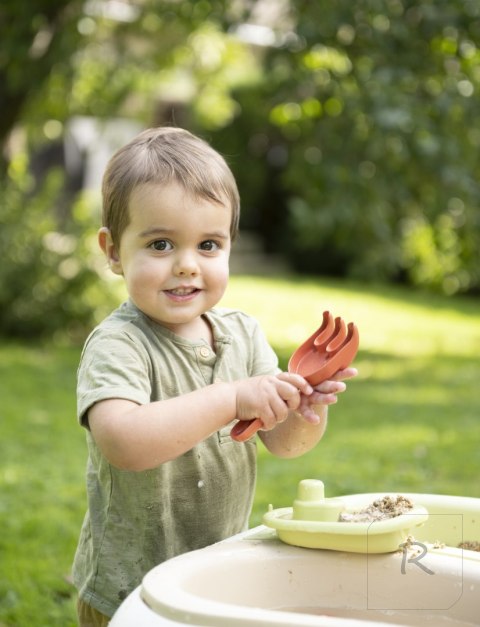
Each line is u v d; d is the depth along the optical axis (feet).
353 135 17.03
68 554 9.32
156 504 4.58
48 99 25.17
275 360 5.20
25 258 23.93
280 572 4.11
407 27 16.78
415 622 4.01
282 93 17.58
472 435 15.11
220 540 4.79
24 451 13.64
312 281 41.24
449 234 21.49
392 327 29.04
